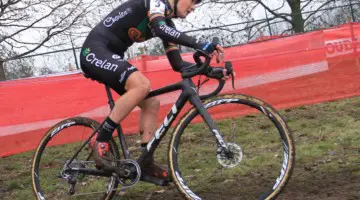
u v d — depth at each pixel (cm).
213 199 322
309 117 589
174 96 590
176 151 283
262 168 374
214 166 364
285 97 657
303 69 660
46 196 360
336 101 665
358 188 309
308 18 1498
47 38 1352
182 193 279
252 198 316
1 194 408
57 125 334
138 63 656
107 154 300
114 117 288
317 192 312
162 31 276
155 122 316
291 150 266
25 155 567
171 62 318
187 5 292
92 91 589
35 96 581
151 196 350
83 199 346
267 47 708
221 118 566
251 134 489
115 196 354
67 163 316
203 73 284
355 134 461
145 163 299
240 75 651
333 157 392
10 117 573
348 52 673
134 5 291
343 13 1480
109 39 296
